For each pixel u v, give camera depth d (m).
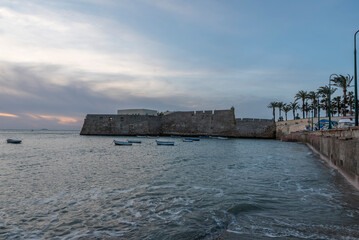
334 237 5.75
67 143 51.19
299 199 9.12
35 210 8.50
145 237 6.16
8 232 6.75
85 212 8.23
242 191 10.54
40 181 13.23
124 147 40.81
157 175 14.88
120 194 10.40
